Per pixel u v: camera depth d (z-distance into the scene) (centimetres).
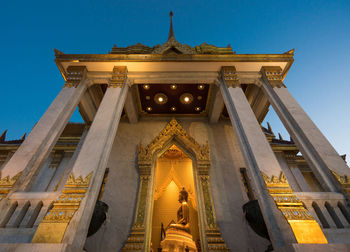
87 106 1055
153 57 892
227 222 825
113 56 895
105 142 617
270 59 898
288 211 459
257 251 746
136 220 808
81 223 442
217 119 1212
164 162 1284
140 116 1242
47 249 335
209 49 1129
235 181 966
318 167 588
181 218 970
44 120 673
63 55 890
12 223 463
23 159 566
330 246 363
